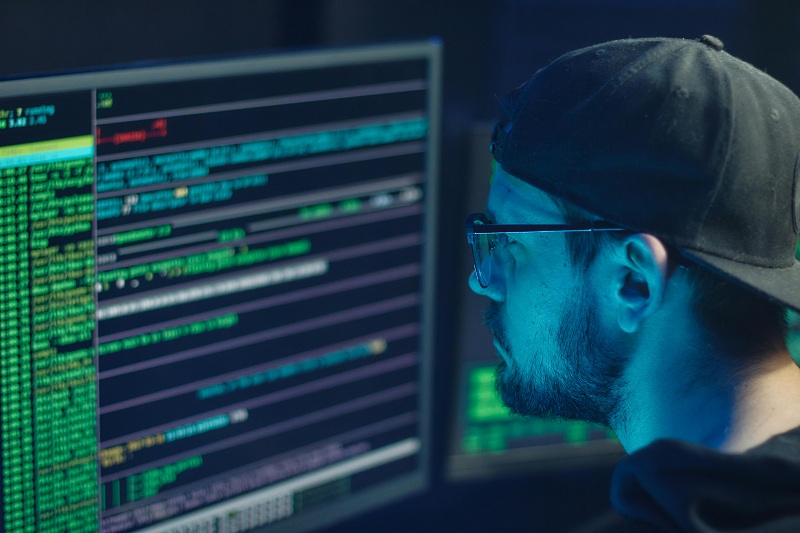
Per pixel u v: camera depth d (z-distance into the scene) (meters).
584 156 0.58
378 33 1.27
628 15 1.40
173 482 1.00
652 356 0.61
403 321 1.16
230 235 0.98
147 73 0.87
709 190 0.56
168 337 0.95
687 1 1.41
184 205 0.93
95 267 0.88
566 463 1.31
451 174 1.35
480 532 1.38
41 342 0.86
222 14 1.18
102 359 0.91
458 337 1.22
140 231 0.90
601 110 0.58
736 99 0.57
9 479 0.88
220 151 0.94
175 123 0.90
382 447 1.18
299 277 1.05
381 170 1.08
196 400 1.00
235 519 1.07
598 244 0.60
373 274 1.11
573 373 0.64
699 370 0.59
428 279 1.16
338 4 1.24
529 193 0.64
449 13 1.30
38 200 0.83
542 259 0.64
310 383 1.09
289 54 0.97
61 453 0.90
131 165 0.88
